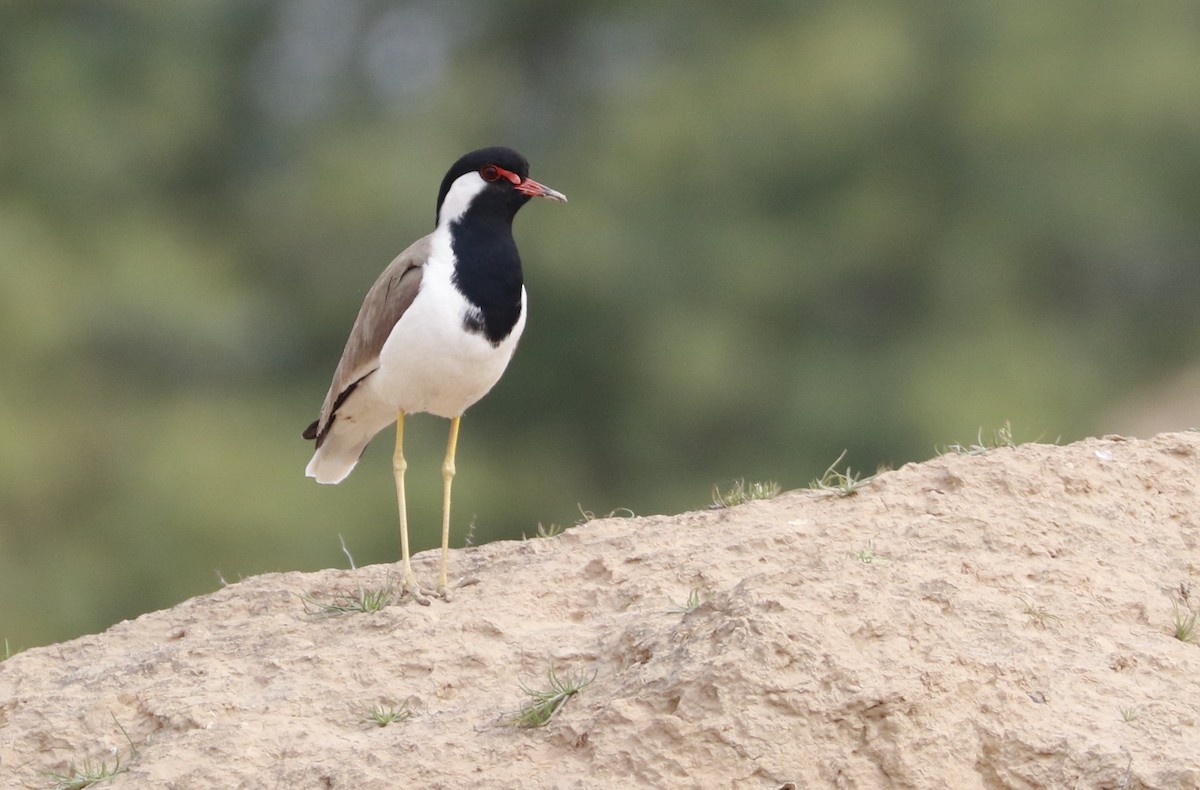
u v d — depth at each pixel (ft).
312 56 123.65
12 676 28.99
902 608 23.79
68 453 90.89
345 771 23.07
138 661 28.02
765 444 100.58
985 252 104.78
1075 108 105.09
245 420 97.76
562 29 122.01
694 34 116.16
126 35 109.60
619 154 108.58
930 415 95.96
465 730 23.66
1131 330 107.45
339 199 108.06
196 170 115.03
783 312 104.68
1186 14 108.68
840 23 108.47
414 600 28.55
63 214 102.73
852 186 106.32
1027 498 27.68
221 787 23.56
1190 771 21.38
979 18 106.93
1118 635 24.36
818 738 22.26
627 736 22.48
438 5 125.08
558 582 27.78
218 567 88.28
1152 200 105.09
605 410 103.86
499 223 30.04
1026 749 22.13
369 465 94.84
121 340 98.02
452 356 29.55
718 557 27.37
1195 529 27.20
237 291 104.27
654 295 102.89
